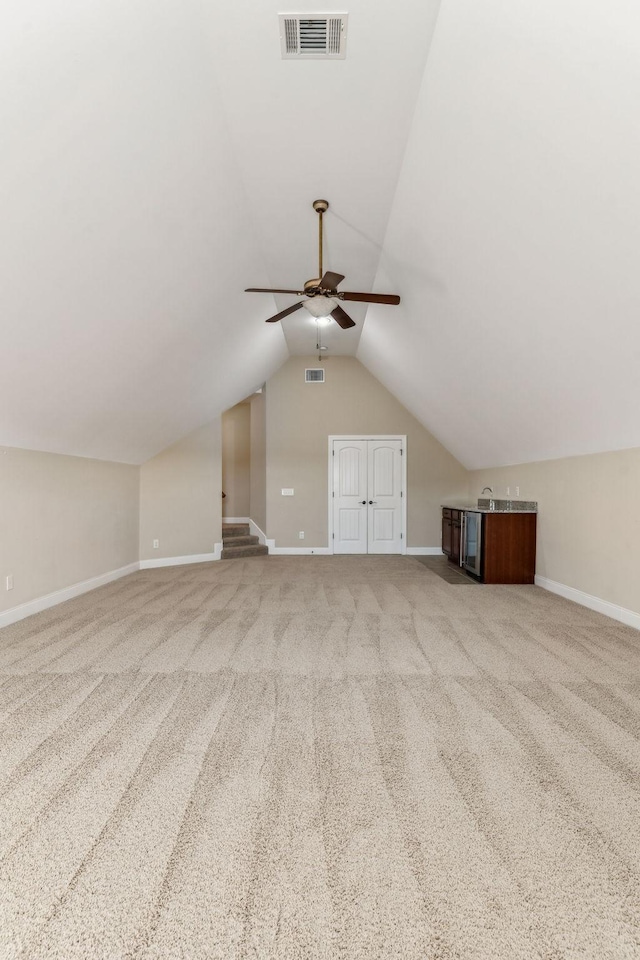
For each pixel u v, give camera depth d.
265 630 3.73
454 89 2.45
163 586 5.44
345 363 8.00
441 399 6.38
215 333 5.01
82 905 1.29
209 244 3.66
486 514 5.53
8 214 2.29
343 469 8.00
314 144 3.02
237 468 9.82
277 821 1.61
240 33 2.26
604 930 1.23
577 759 1.99
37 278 2.72
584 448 4.53
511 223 2.94
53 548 4.61
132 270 3.24
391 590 5.18
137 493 6.57
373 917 1.26
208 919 1.25
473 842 1.53
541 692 2.62
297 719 2.31
